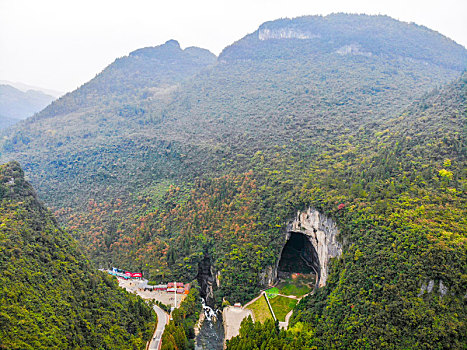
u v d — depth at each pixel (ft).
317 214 469.16
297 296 465.06
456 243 303.27
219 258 510.58
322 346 339.36
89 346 282.36
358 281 354.95
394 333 298.76
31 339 240.53
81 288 328.49
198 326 437.17
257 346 339.36
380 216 379.96
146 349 341.41
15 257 295.28
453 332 269.44
